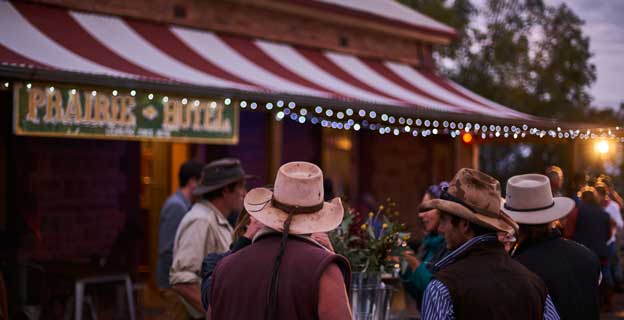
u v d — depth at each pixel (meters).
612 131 6.64
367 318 4.09
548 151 20.41
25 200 8.54
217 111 8.93
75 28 8.37
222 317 2.89
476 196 3.15
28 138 8.60
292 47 11.45
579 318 3.53
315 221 2.93
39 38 7.62
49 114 7.25
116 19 9.16
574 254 3.62
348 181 13.39
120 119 7.93
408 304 6.90
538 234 3.68
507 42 21.42
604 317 9.57
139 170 10.02
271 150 11.51
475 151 13.53
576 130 6.90
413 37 13.38
